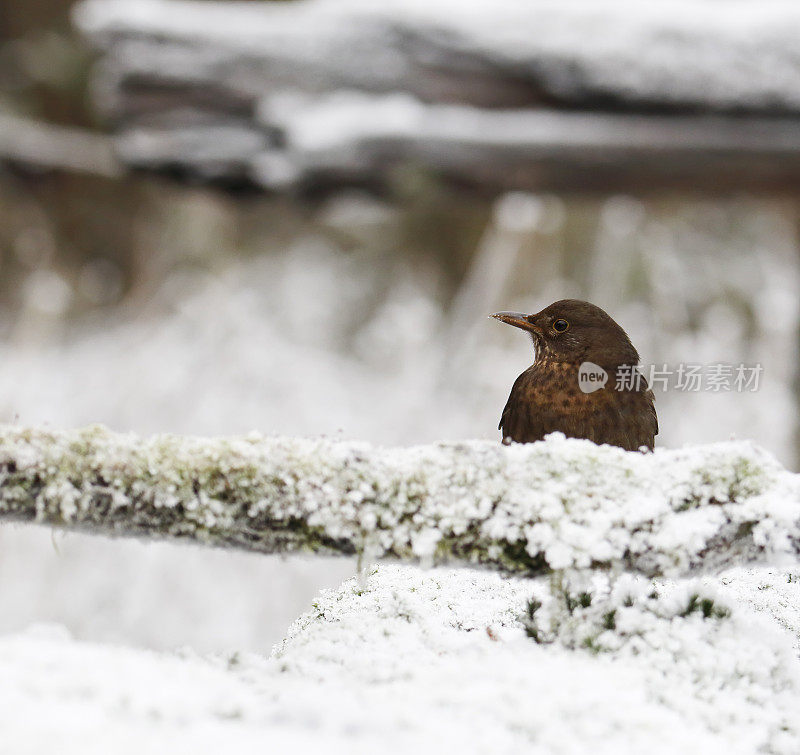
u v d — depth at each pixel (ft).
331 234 67.36
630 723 9.92
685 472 11.43
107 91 40.14
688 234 58.85
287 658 12.03
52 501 11.66
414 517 11.49
